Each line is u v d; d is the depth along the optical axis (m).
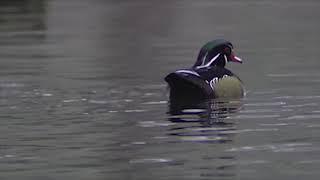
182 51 23.45
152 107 14.55
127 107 14.58
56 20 32.84
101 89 16.66
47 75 18.88
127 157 11.03
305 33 27.55
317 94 15.76
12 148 11.66
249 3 38.44
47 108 14.57
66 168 10.55
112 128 12.83
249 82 17.50
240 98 15.40
